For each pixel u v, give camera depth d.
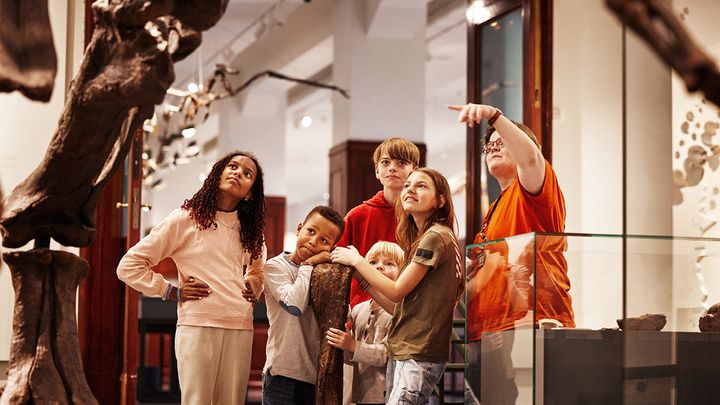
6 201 2.25
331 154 11.52
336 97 11.38
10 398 2.10
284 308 3.53
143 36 1.98
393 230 4.34
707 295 2.47
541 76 6.12
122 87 1.96
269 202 15.98
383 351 3.52
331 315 3.44
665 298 2.48
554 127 6.09
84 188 2.24
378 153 4.36
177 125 17.97
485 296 2.83
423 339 3.28
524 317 2.51
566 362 2.47
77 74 2.05
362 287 3.59
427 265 3.27
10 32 1.93
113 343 5.67
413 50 11.09
